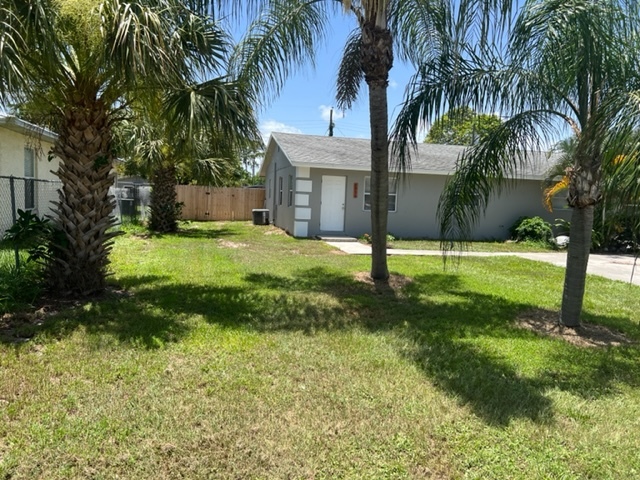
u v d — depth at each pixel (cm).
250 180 3347
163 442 272
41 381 338
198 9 595
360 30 757
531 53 528
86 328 454
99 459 254
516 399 350
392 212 1548
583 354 461
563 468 268
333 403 329
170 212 1466
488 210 1599
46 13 428
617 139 362
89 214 571
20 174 1059
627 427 319
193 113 506
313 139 1722
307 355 418
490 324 551
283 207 1662
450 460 270
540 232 1510
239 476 248
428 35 698
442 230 605
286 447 274
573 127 537
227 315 530
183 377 357
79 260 573
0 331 441
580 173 526
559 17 488
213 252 1044
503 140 567
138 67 441
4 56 377
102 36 446
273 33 722
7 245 732
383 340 471
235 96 558
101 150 575
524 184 1609
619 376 409
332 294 672
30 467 244
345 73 841
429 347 455
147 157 1346
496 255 1219
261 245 1221
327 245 1256
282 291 677
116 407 306
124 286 652
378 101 722
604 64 488
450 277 852
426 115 602
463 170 588
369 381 369
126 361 380
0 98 420
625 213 371
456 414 321
